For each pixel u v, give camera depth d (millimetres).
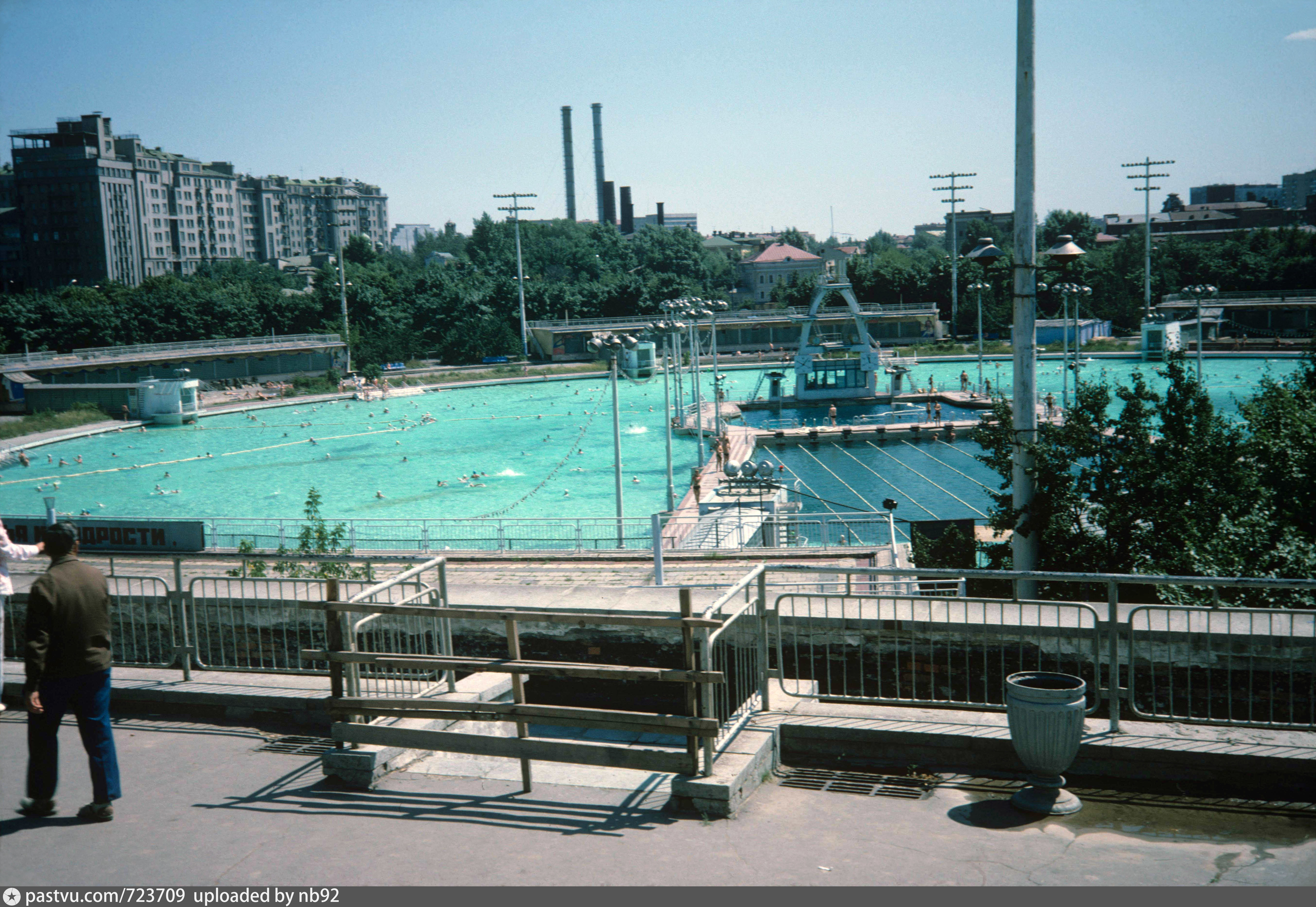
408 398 104750
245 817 6641
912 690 10109
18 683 9102
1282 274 120375
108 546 25672
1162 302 121500
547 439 73062
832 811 6723
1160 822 6508
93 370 96625
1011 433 17891
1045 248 165500
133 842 6230
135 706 9156
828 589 19453
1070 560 16641
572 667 6734
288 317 125125
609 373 118438
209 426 85688
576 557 26797
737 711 7844
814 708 8188
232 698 8836
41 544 6844
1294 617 8961
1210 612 7734
